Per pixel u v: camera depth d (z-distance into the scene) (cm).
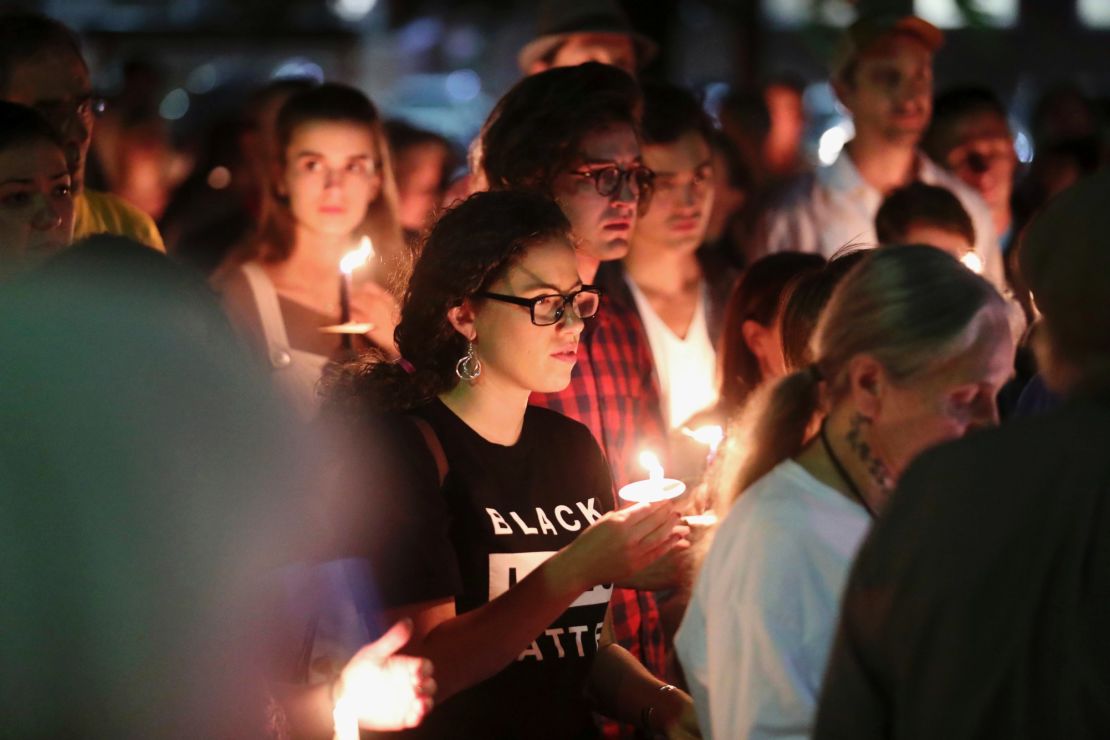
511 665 702
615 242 940
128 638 467
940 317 550
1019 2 4653
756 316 926
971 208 1388
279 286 1162
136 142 1964
